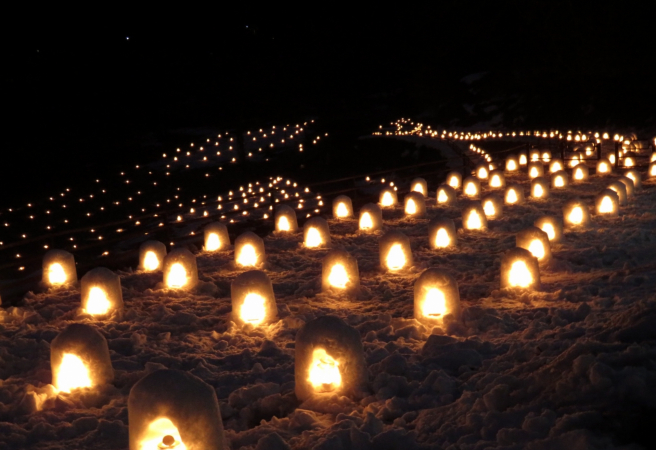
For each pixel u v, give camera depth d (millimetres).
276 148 38969
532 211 16891
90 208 26203
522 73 42062
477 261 12125
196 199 27469
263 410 6219
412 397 6047
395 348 7508
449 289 8430
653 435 4145
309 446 5180
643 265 10727
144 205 26938
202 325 9164
